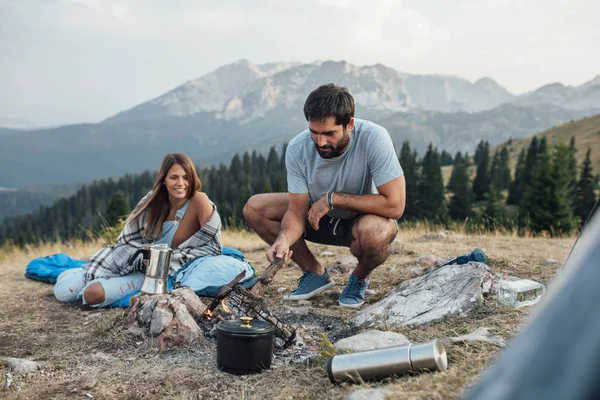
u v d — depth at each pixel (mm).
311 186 4500
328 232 4785
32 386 3305
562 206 44125
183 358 3645
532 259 6344
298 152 4465
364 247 4426
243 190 96562
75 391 3186
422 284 4371
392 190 4320
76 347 4020
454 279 4289
